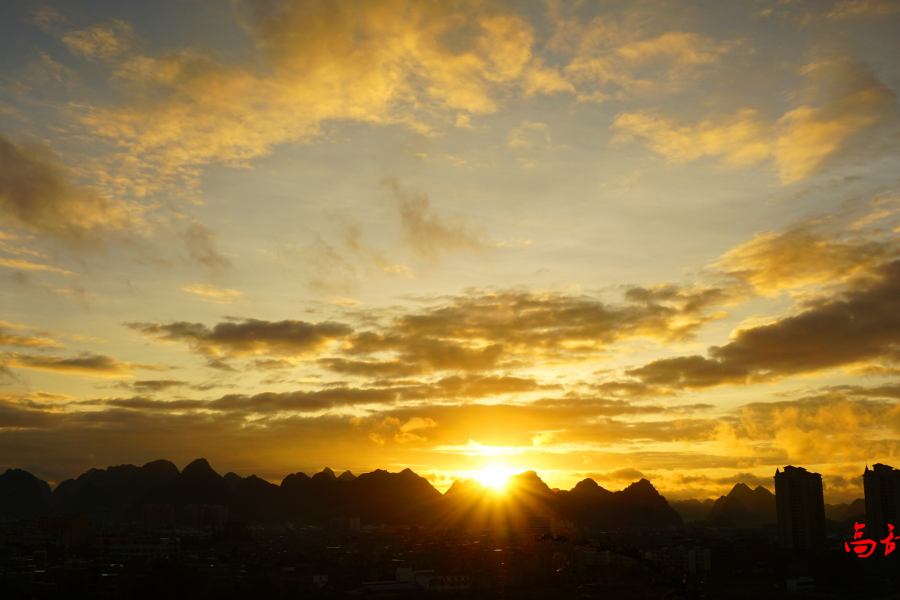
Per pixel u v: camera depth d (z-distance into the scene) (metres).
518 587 197.00
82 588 166.88
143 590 170.00
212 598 176.62
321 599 182.88
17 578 173.12
